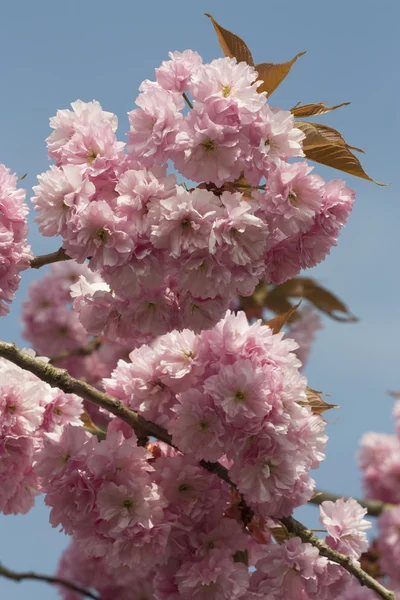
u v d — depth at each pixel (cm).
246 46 170
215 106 161
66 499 168
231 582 168
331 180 166
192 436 168
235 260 161
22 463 172
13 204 169
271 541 174
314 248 167
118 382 174
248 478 167
